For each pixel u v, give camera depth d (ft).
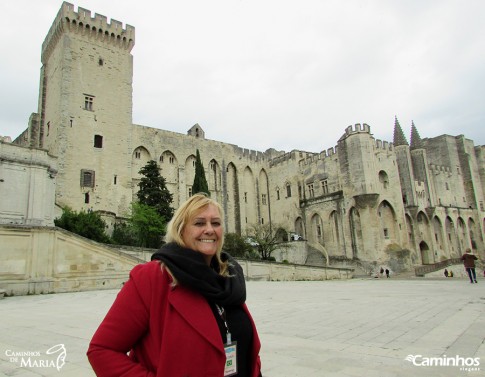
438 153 258.78
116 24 178.81
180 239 9.14
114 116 171.73
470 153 263.70
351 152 183.93
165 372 7.48
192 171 211.82
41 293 72.28
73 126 157.69
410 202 203.62
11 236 71.20
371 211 173.68
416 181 212.02
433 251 204.74
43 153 105.70
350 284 97.76
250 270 121.49
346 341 25.39
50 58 180.24
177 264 8.41
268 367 19.16
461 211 234.38
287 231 220.02
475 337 25.26
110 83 173.37
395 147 214.90
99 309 46.62
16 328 32.89
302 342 25.22
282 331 29.58
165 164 200.13
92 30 171.01
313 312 40.60
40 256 74.08
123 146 172.04
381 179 185.47
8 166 98.07
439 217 216.33
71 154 154.71
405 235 183.52
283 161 232.73
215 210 9.64
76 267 79.00
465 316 34.42
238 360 8.53
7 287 68.69
